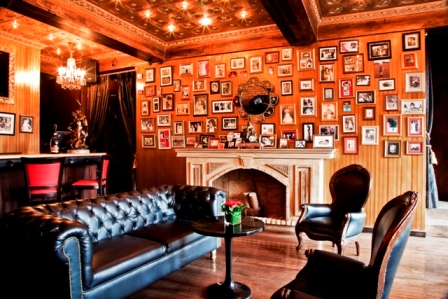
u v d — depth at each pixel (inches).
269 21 197.8
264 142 207.8
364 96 186.5
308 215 150.9
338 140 192.5
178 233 124.0
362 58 186.7
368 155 186.2
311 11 167.8
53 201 181.0
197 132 230.4
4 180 160.1
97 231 116.2
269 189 211.9
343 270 76.8
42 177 155.3
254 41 211.6
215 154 208.8
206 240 135.0
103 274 89.4
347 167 155.6
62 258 78.7
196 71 230.8
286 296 64.9
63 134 286.0
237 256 145.5
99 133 293.4
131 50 215.6
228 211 113.5
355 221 135.3
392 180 181.5
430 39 285.3
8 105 223.0
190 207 149.6
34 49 240.7
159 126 244.1
